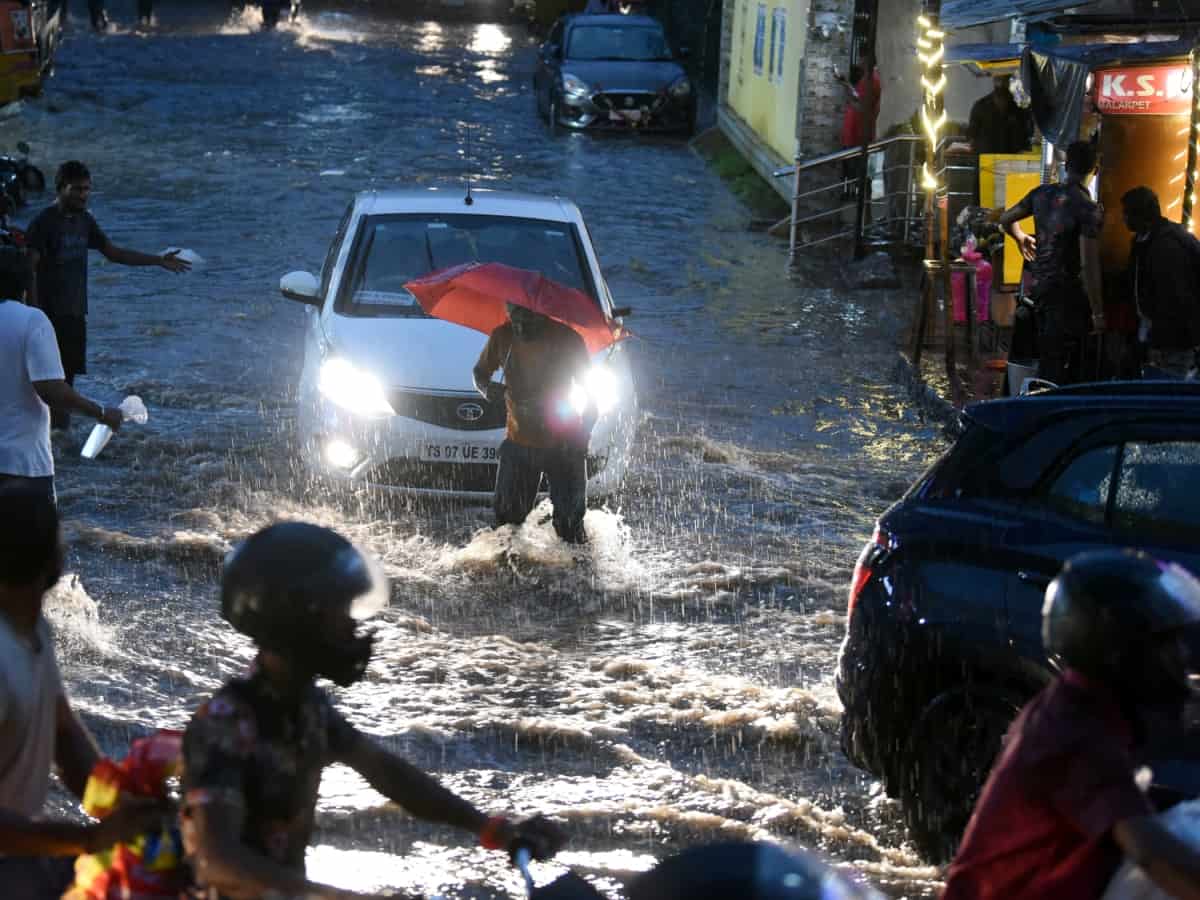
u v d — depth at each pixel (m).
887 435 15.91
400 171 31.39
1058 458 6.94
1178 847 3.58
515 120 38.88
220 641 9.81
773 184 30.38
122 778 3.81
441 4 64.81
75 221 13.80
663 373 18.06
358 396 12.22
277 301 20.95
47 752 4.31
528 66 50.12
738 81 35.53
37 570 4.25
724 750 8.50
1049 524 6.82
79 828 3.86
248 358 17.91
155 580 10.83
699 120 40.47
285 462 13.77
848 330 20.70
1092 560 3.84
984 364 18.30
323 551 3.61
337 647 3.62
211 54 48.69
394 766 3.94
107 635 9.73
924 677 7.07
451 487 12.24
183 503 12.49
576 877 3.62
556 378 11.23
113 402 15.53
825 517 13.02
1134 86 15.22
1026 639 6.61
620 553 11.82
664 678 9.41
